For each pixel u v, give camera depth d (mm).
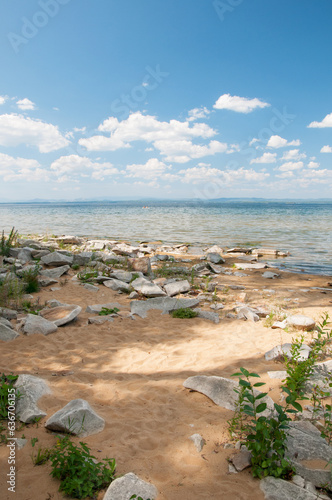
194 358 5574
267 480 2908
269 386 4559
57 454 2988
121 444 3355
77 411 3527
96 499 2707
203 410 4027
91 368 5160
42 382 4293
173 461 3158
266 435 2969
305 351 5426
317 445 3258
